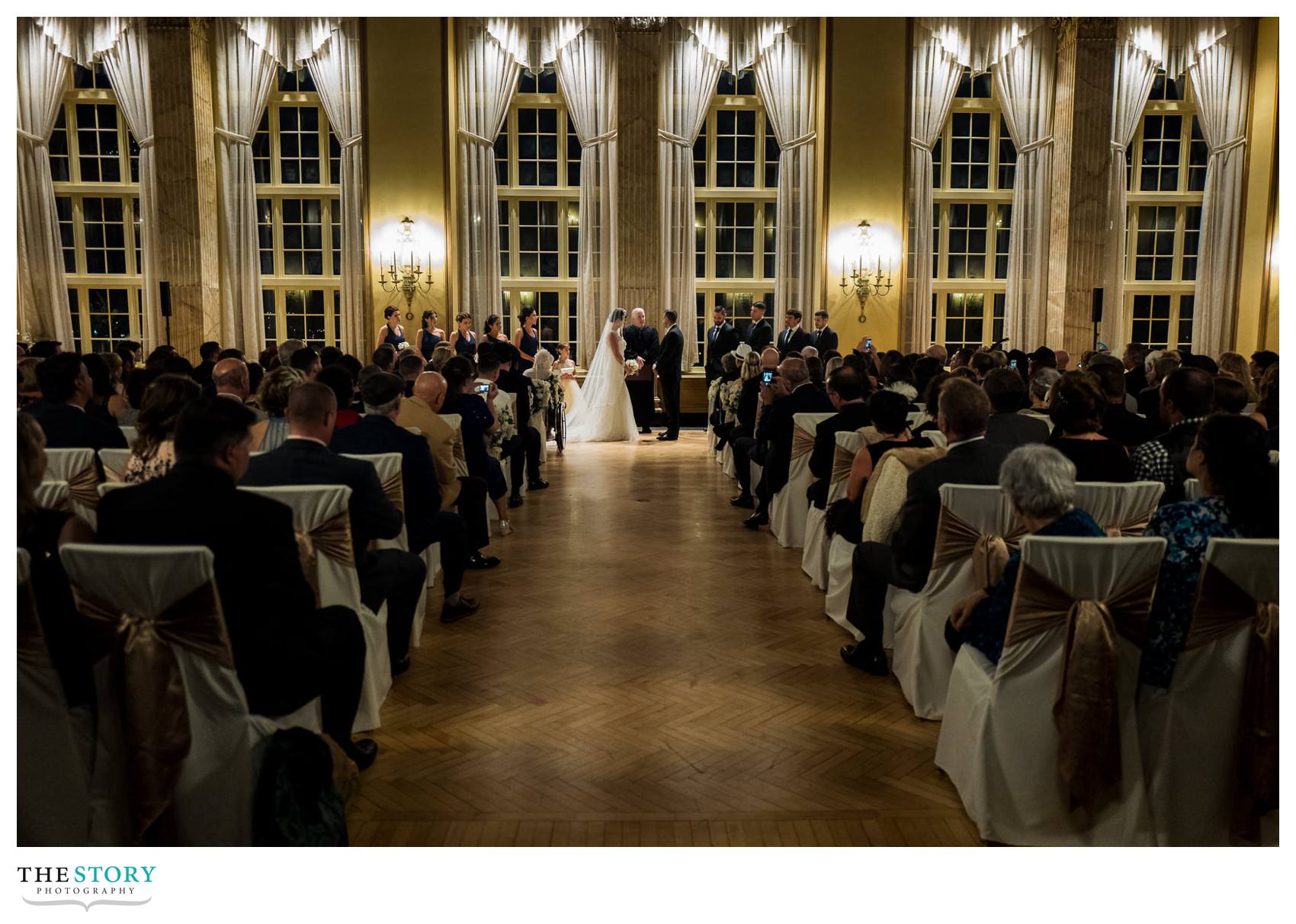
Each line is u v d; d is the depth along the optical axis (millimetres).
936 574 3391
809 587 5207
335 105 12375
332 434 4008
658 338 12352
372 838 2705
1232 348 13086
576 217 13328
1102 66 12359
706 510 7301
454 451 5355
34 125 12258
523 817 2824
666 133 12547
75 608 2295
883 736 3375
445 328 12531
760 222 13328
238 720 2406
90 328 13109
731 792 2982
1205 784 2617
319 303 13234
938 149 13359
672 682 3857
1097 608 2518
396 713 3553
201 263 12242
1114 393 4551
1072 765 2535
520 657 4129
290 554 2477
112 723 2359
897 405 4070
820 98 12516
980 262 13555
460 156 12539
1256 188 12719
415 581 3828
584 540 6297
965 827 2783
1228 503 2586
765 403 6574
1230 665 2568
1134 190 13359
